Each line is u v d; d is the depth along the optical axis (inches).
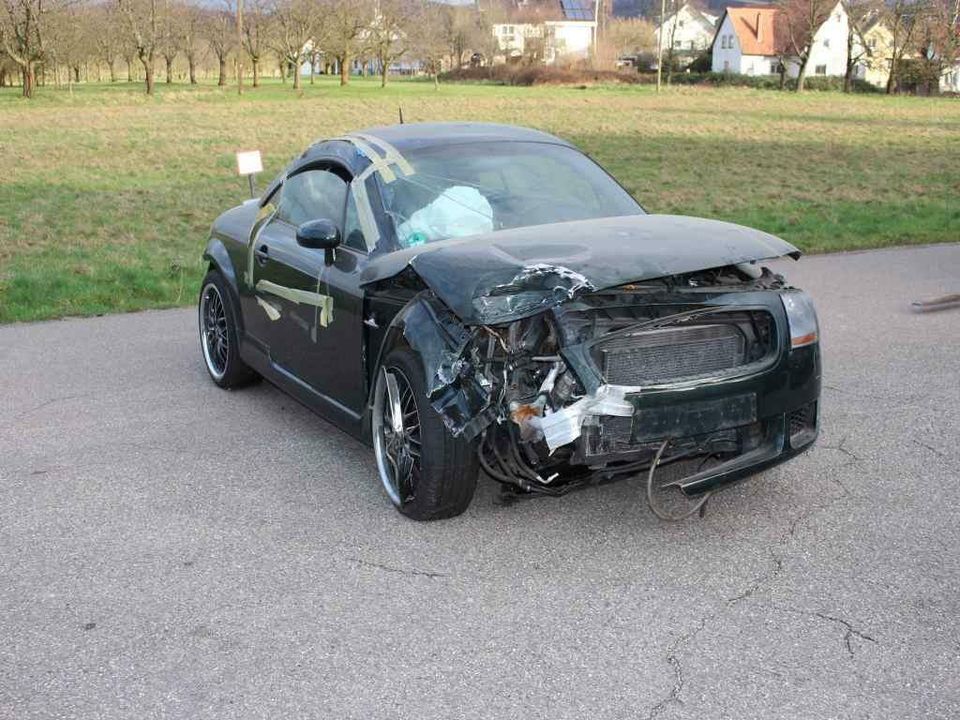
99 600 145.5
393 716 114.3
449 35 4244.6
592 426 146.6
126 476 198.2
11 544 166.4
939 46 3262.8
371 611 139.9
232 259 247.9
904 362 269.0
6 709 117.9
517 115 1820.9
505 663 124.9
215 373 266.4
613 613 136.9
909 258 451.8
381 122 1667.1
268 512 177.6
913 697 114.5
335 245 184.2
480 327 150.8
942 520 165.6
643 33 4581.7
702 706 114.0
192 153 1167.0
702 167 983.6
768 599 139.6
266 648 130.6
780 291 163.5
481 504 177.0
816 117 1809.8
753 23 4461.1
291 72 4505.4
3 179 914.7
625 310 155.2
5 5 2564.0
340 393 193.8
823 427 216.2
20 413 243.9
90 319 362.0
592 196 202.1
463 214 187.6
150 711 116.9
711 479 153.3
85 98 2578.7
